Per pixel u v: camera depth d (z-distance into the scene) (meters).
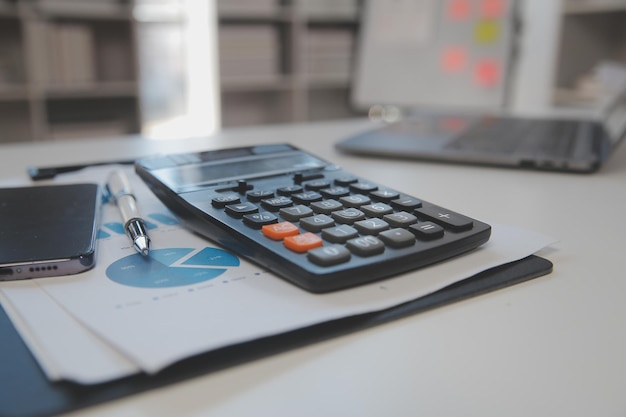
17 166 0.59
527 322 0.23
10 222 0.30
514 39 1.27
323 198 0.33
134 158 0.62
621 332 0.22
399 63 1.39
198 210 0.31
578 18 2.37
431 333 0.22
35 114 2.23
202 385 0.18
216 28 2.53
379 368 0.19
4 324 0.21
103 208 0.38
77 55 2.28
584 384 0.19
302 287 0.24
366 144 0.62
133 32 2.38
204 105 2.64
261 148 0.44
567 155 0.54
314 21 2.85
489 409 0.17
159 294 0.23
